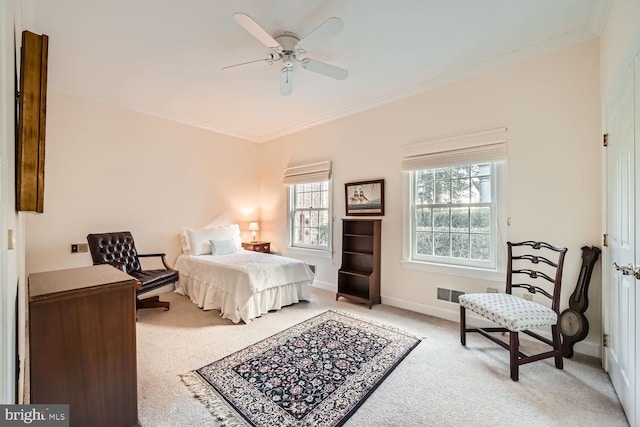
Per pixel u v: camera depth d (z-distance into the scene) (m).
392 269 3.43
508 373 1.98
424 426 1.50
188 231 4.17
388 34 2.25
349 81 3.06
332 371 2.00
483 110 2.73
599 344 2.15
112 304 1.40
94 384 1.34
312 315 3.12
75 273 1.59
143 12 1.98
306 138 4.50
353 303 3.54
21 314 1.64
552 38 2.29
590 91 2.20
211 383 1.86
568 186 2.30
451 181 3.04
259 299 3.11
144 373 1.98
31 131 1.26
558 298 2.07
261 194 5.27
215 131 4.66
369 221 3.53
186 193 4.32
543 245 2.23
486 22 2.10
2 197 0.81
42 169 1.33
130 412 1.45
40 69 1.31
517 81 2.54
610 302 1.91
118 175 3.63
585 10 1.97
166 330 2.72
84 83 3.12
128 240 3.50
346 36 2.27
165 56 2.56
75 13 1.98
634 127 1.46
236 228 4.64
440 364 2.09
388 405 1.66
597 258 2.13
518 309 2.01
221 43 2.36
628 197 1.56
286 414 1.59
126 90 3.29
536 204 2.45
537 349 2.31
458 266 2.91
